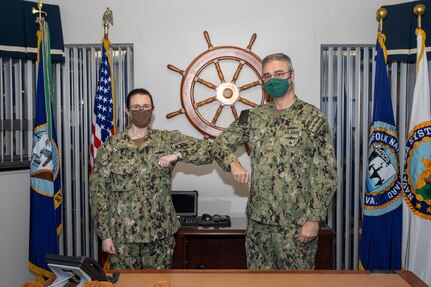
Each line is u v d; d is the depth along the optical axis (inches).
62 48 106.4
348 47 109.3
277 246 71.3
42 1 108.8
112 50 111.0
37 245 99.8
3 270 102.2
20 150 106.8
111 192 79.0
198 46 109.6
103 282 46.8
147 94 81.2
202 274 54.7
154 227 77.5
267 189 71.6
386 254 97.6
